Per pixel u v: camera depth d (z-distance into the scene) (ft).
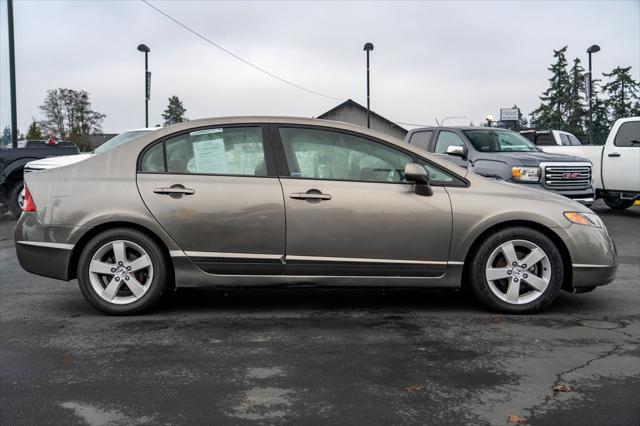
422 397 10.96
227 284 16.39
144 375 12.09
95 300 16.37
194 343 14.12
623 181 40.50
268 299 18.47
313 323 15.76
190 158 16.63
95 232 16.52
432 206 16.29
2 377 12.02
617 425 9.86
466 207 16.34
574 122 188.85
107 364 12.73
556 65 198.90
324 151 16.70
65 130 227.20
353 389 11.32
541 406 10.57
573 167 34.53
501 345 13.92
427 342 14.14
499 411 10.37
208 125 16.84
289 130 16.83
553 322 15.84
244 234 16.19
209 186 16.29
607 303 17.90
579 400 10.82
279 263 16.26
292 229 16.17
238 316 16.51
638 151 39.52
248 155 16.63
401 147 16.80
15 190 40.93
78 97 230.07
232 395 11.06
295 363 12.73
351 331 15.03
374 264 16.30
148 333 14.94
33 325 15.72
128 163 16.60
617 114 177.78
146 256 16.34
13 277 22.35
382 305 17.71
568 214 16.60
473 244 16.62
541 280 16.39
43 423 9.97
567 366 12.55
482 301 16.58
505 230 16.39
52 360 13.01
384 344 13.98
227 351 13.52
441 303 17.90
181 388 11.40
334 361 12.84
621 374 12.09
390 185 16.47
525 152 36.32
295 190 16.24
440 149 38.86
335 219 16.17
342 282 16.40
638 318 16.26
